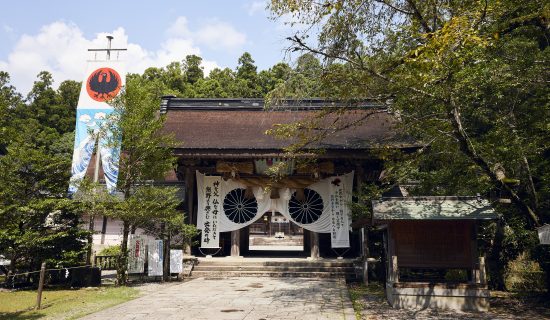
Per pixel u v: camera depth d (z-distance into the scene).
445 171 13.93
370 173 21.00
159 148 16.84
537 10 10.02
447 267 11.00
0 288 14.87
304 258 20.69
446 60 9.20
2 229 14.36
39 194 15.65
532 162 12.22
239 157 19.36
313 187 20.91
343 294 13.10
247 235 25.48
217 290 14.19
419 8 10.41
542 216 11.60
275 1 10.39
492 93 11.72
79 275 15.62
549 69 10.41
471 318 9.70
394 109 12.25
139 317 9.79
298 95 11.85
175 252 17.36
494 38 9.61
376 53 11.03
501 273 13.74
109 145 15.88
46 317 9.94
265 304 11.45
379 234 17.91
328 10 10.32
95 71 19.44
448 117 10.82
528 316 9.88
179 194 22.03
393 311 10.52
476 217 10.41
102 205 14.87
